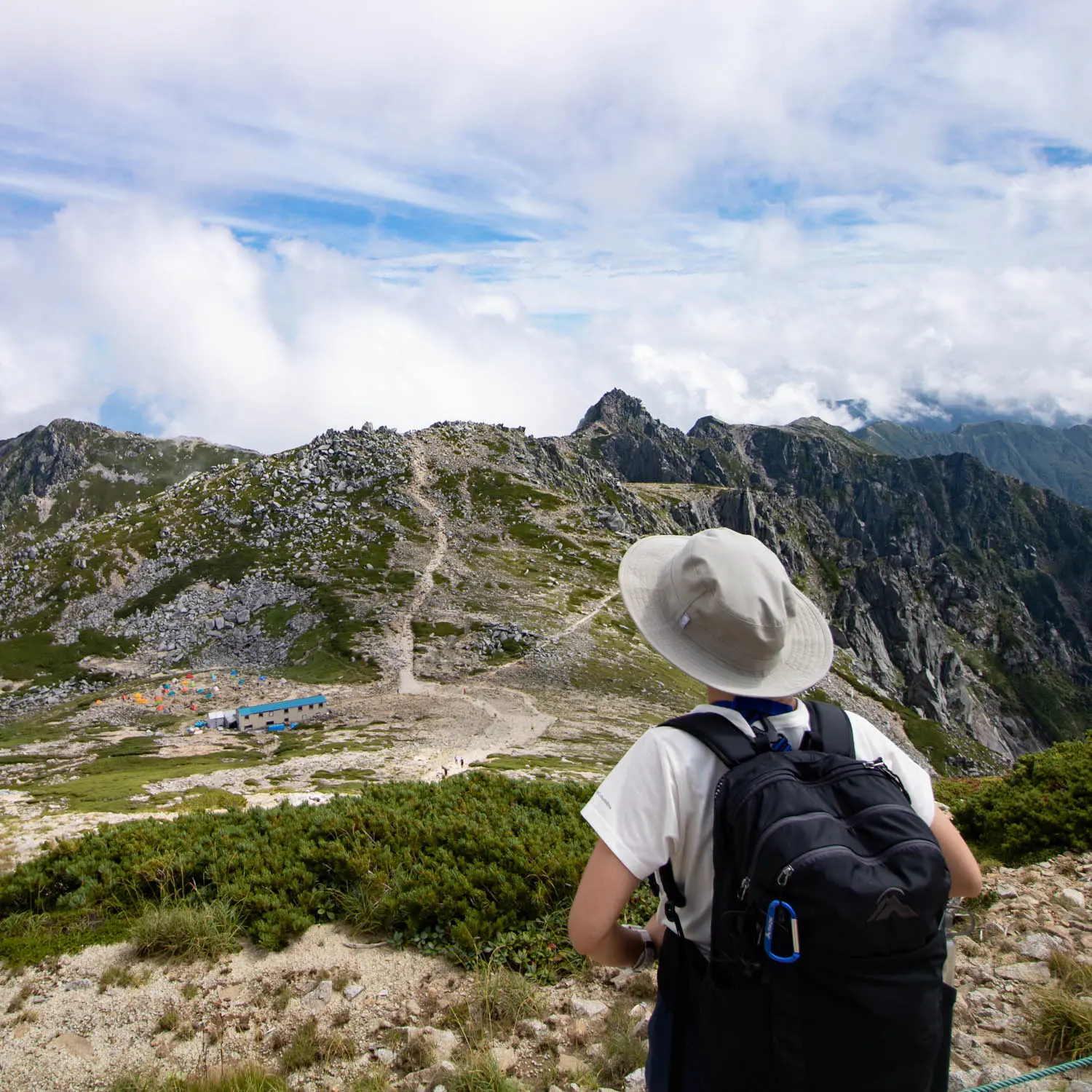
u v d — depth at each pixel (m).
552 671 107.44
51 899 10.82
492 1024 7.36
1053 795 12.46
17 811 42.00
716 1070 2.73
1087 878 10.02
